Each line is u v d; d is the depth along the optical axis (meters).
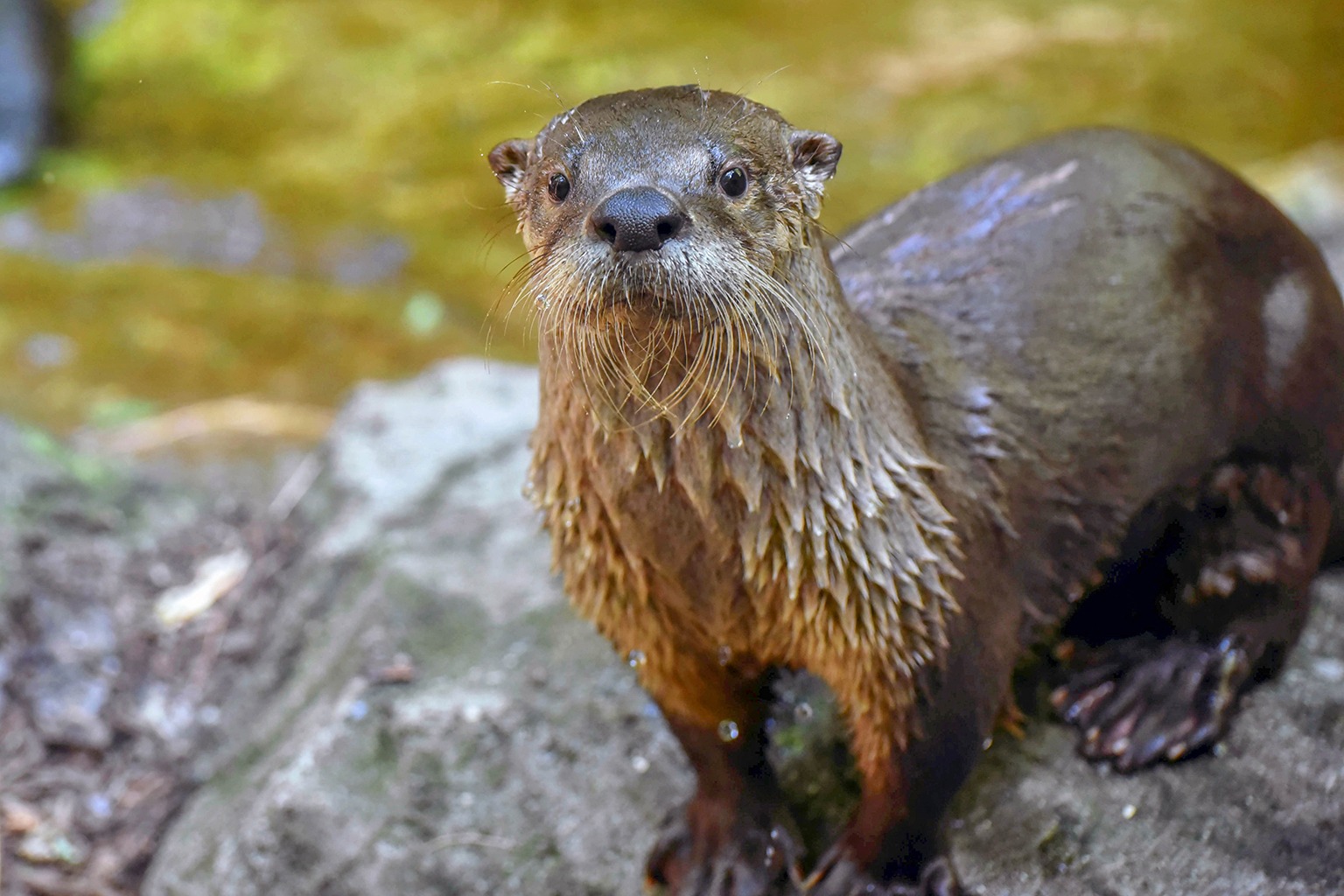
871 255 5.59
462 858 5.80
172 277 13.28
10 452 8.85
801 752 5.81
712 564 4.68
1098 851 5.32
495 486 7.79
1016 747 5.71
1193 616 5.79
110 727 7.62
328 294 13.05
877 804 5.15
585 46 16.58
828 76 15.72
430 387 8.85
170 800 7.28
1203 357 5.41
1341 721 5.71
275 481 10.09
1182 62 15.59
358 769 6.14
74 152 15.18
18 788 7.33
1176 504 5.57
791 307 4.41
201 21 17.30
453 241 13.61
